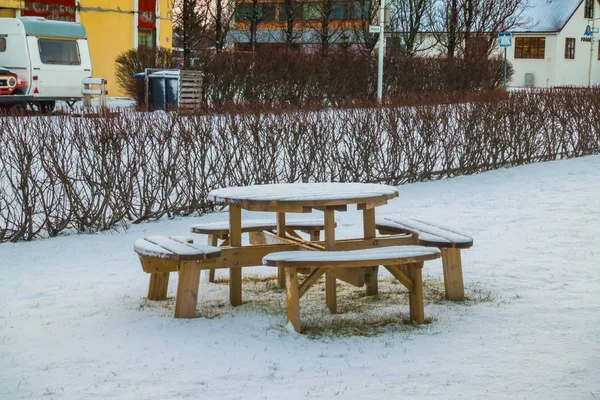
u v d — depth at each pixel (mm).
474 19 40031
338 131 12984
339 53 30828
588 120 16922
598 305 6555
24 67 25859
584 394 4766
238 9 45406
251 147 11914
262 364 5387
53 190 10305
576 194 12438
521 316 6355
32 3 32969
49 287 7633
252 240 8180
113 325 6320
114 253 9242
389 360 5430
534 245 8922
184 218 11375
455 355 5500
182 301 6516
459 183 13961
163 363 5418
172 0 40125
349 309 6797
